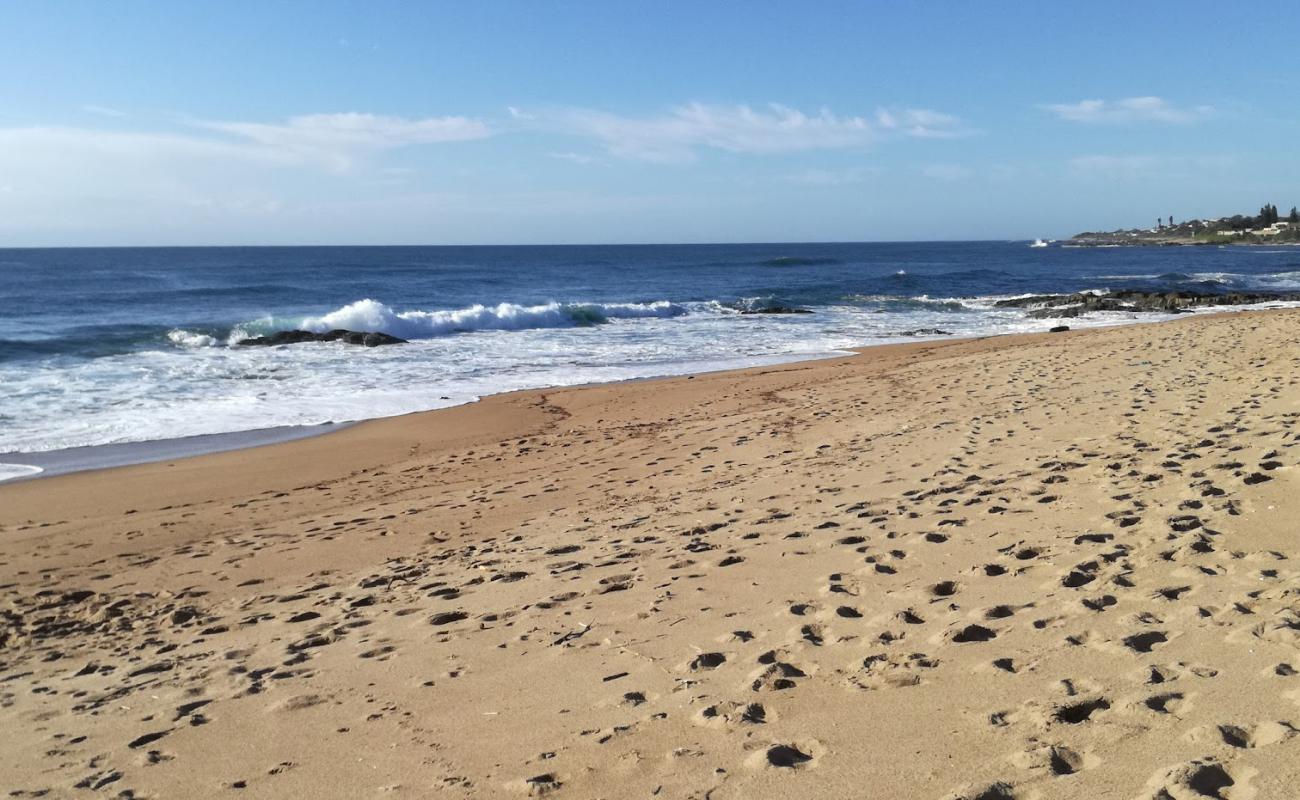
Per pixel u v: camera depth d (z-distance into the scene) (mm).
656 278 62031
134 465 11320
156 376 18266
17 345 22094
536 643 4582
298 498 9609
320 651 4977
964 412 10828
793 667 3785
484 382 18125
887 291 48375
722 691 3625
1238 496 5406
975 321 31922
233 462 11414
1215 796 2373
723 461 9492
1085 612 3893
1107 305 35500
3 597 6723
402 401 15859
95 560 7609
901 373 16344
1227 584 3980
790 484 7777
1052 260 103562
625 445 11359
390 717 3879
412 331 27219
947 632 3863
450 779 3217
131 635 5777
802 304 40281
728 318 33062
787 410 12898
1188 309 34312
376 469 10977
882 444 9234
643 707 3592
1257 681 2969
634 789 2920
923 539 5457
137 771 3631
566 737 3414
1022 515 5727
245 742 3807
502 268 81375
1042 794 2514
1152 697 2969
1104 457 7098
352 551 7398
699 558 5754
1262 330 18562
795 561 5387
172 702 4434
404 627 5211
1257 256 105688
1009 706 3100
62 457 11773
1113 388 11422
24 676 5172
